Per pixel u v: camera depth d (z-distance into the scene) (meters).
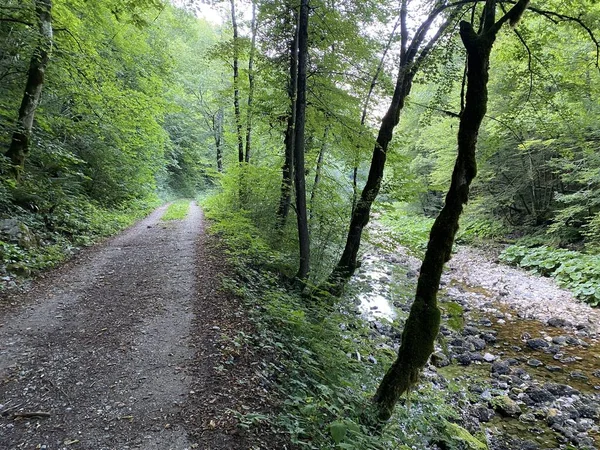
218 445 3.07
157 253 9.45
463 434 5.02
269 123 10.45
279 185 10.88
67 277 7.10
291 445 3.30
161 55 15.27
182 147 33.06
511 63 8.59
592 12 6.59
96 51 11.96
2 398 3.45
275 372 4.43
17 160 8.98
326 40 8.82
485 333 9.52
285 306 5.76
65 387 3.71
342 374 5.06
